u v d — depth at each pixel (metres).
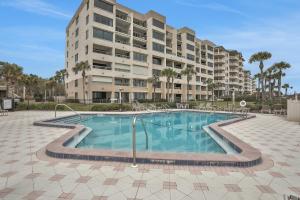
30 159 6.20
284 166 5.75
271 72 52.09
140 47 45.88
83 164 5.73
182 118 21.94
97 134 12.92
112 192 4.12
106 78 37.78
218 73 81.81
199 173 5.15
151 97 47.12
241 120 16.78
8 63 39.62
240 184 4.55
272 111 24.88
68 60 49.84
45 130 11.55
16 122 15.07
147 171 5.24
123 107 26.69
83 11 38.47
